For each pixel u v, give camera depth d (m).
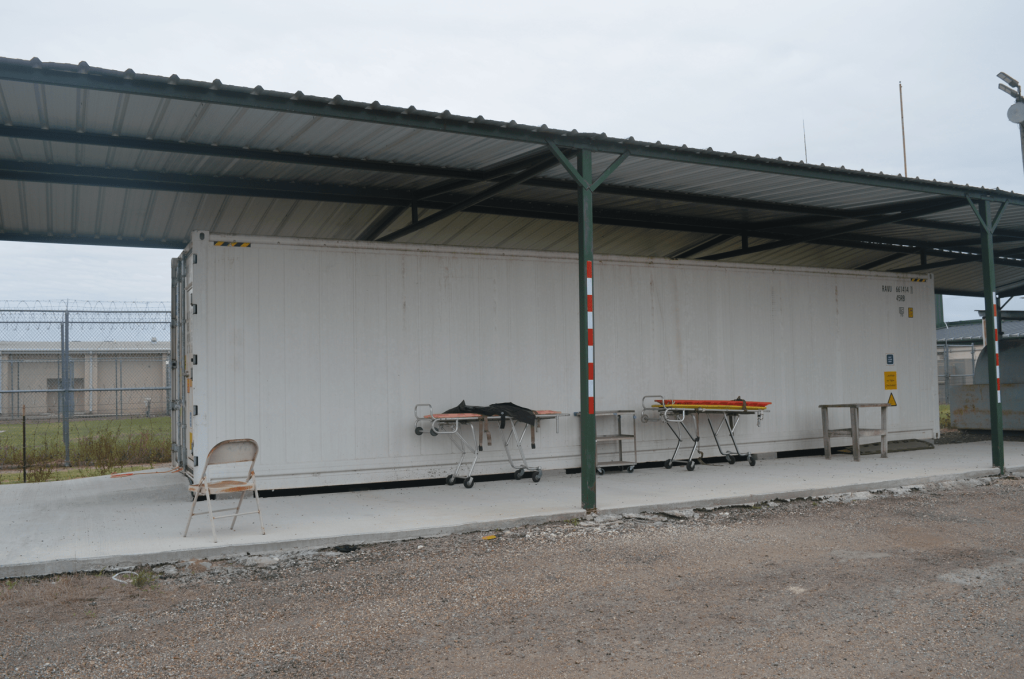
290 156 7.91
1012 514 7.62
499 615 4.48
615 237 12.92
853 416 11.56
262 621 4.39
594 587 5.06
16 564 5.29
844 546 6.24
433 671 3.64
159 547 5.83
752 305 11.72
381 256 9.14
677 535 6.69
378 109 6.55
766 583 5.12
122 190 8.76
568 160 7.55
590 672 3.61
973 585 5.03
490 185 9.41
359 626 4.30
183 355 9.52
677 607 4.60
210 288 8.28
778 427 11.80
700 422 11.09
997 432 10.41
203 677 3.58
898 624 4.25
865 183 9.38
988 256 10.50
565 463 10.14
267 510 7.50
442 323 9.44
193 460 8.17
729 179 9.27
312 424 8.67
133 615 4.50
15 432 18.62
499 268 9.83
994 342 10.48
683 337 11.09
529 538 6.59
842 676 3.54
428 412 9.29
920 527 7.00
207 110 6.52
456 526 6.74
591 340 7.50
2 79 5.34
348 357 8.89
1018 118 13.88
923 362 13.42
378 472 8.96
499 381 9.73
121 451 12.84
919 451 12.77
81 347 20.03
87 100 6.24
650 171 8.84
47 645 4.01
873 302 12.93
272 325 8.54
